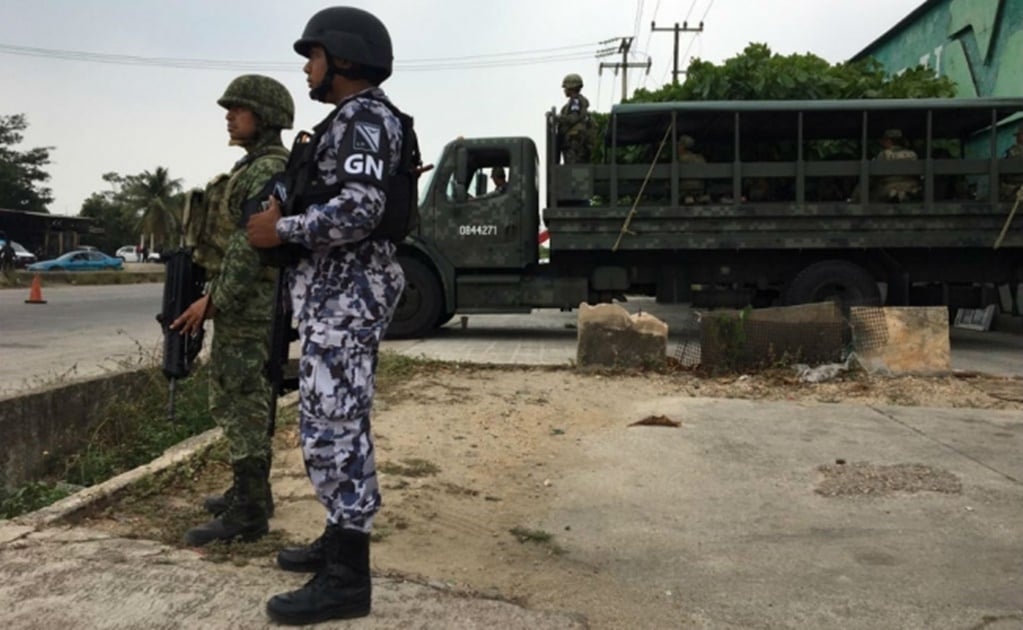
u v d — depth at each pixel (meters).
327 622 2.47
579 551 3.28
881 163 9.65
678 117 10.01
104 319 13.44
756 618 2.66
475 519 3.65
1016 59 11.55
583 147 10.34
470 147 10.41
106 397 5.86
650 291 10.98
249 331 3.14
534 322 13.58
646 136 11.00
